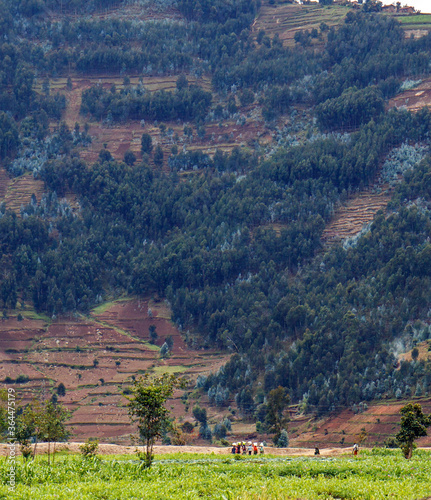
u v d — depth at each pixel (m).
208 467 113.75
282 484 95.50
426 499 87.88
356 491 90.25
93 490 85.38
